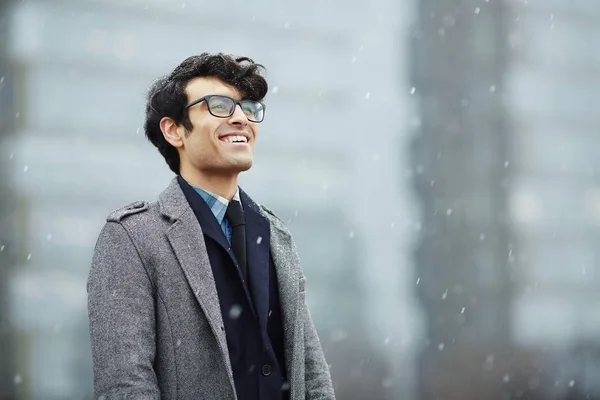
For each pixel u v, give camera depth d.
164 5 33.50
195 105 2.56
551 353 25.06
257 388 2.44
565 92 39.59
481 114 32.12
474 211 30.88
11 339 24.88
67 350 26.39
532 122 38.38
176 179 2.63
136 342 2.32
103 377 2.30
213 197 2.59
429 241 30.78
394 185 38.53
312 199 36.03
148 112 2.70
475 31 32.72
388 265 37.53
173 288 2.42
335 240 36.00
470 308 29.55
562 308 36.78
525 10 38.59
